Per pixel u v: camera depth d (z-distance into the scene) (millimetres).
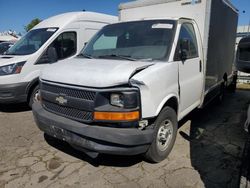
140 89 3213
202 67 5094
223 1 6043
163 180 3467
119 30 4676
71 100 3412
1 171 3684
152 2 5586
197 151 4324
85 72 3396
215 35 5613
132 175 3590
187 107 4695
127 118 3152
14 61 6059
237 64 2516
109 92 3168
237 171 3684
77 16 7449
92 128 3225
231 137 4957
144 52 4102
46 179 3496
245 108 7172
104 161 3965
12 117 6062
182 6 5191
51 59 5191
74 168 3770
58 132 3570
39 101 4230
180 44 4191
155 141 3648
